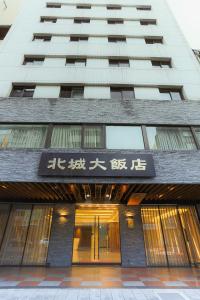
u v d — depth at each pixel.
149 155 7.55
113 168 7.22
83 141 8.41
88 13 15.20
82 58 12.21
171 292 4.87
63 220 9.20
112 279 6.19
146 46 13.00
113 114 9.19
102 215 9.70
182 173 7.57
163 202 9.78
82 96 10.73
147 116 9.20
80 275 6.74
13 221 9.27
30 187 7.75
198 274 6.99
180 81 11.08
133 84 10.92
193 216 9.72
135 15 15.27
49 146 8.25
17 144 8.33
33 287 5.22
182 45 13.06
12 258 8.61
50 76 10.98
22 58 11.79
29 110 9.13
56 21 14.49
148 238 9.13
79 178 7.14
